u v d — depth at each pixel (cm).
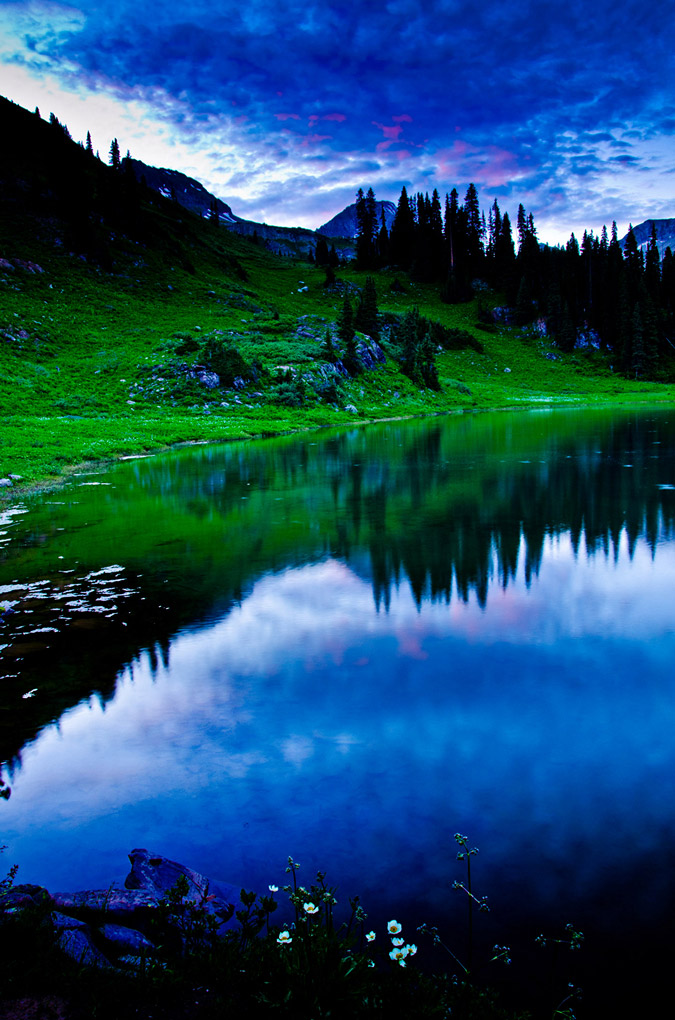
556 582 972
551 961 307
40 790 468
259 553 1168
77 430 3106
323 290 9894
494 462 2328
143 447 2948
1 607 888
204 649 738
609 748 514
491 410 5850
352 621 825
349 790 461
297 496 1758
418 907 345
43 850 400
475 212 11919
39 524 1438
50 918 301
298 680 652
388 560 1106
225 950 288
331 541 1248
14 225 6744
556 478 1927
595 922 332
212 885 363
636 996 288
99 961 281
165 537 1305
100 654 724
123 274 7062
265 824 422
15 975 265
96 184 8706
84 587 977
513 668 674
